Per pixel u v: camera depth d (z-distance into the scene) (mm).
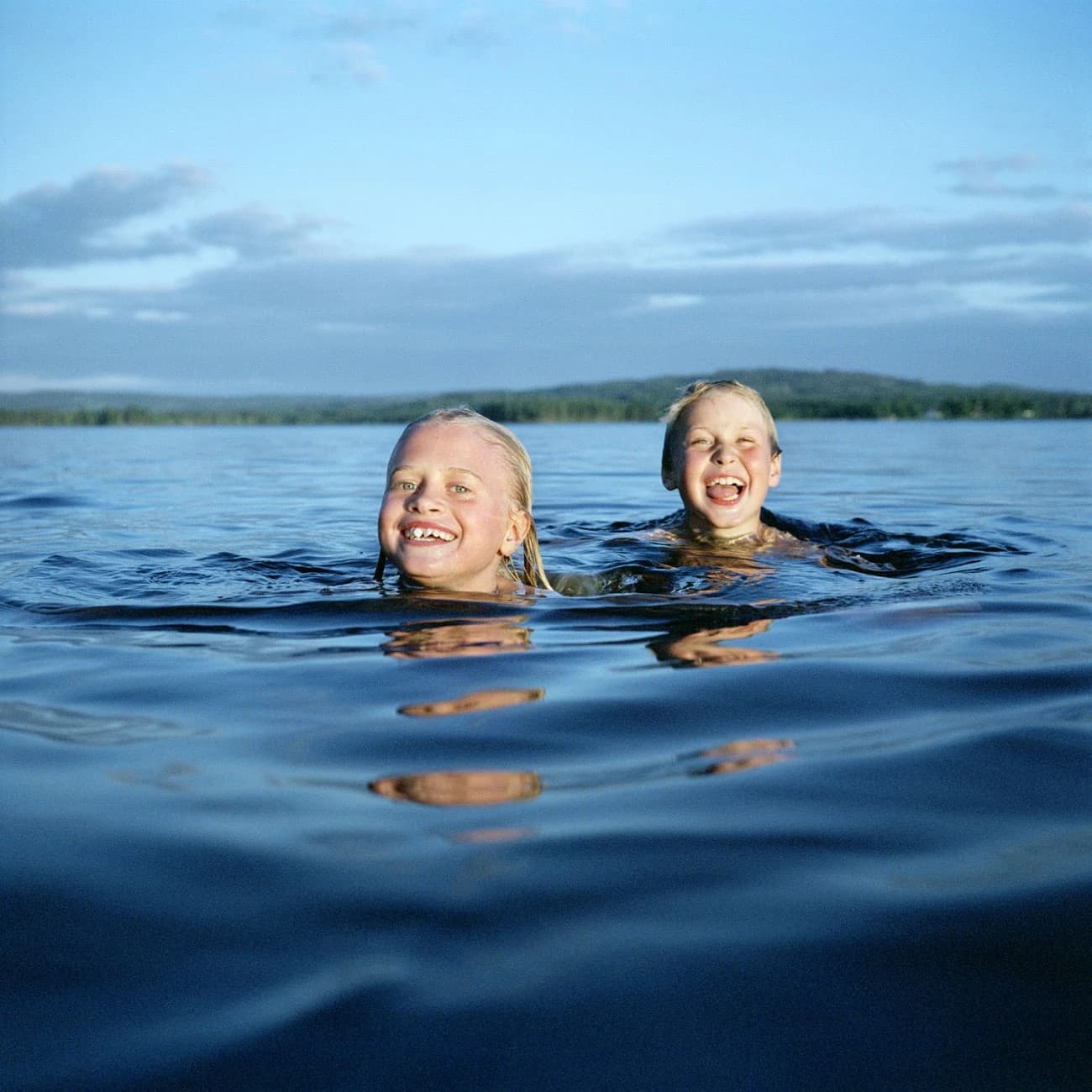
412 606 1151
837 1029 380
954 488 3256
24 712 771
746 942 434
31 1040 372
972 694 815
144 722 747
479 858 511
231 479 3725
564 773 637
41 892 477
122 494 3004
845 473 4023
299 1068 357
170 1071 355
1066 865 502
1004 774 633
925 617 1124
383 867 500
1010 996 398
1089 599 1228
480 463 1234
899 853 519
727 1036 376
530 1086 350
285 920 450
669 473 1846
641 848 524
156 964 417
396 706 775
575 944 431
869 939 437
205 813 569
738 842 533
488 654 940
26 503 2682
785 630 1053
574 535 1909
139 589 1301
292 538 1932
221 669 889
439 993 397
